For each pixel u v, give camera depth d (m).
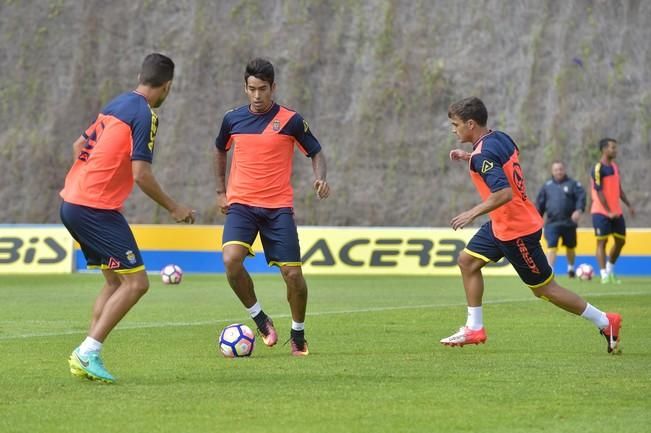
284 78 108.94
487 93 107.50
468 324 32.44
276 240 31.23
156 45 112.31
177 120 107.69
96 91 110.69
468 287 32.22
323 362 29.00
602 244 69.75
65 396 22.83
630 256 81.31
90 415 20.52
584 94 106.56
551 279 31.09
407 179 103.44
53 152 107.12
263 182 31.50
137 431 19.00
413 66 108.94
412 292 60.12
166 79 25.56
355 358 29.98
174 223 102.06
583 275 71.75
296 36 111.19
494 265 78.75
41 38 113.31
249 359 29.83
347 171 104.00
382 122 106.31
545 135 104.81
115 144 24.91
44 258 81.94
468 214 29.53
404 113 106.69
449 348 32.72
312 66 109.50
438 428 19.23
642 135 104.50
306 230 82.12
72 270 81.44
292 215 31.62
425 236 80.94
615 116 105.31
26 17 114.44
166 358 30.05
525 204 30.83
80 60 111.88
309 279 73.50
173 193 104.25
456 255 80.19
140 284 25.23
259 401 22.14
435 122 106.25
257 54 110.50
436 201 102.19
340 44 110.75
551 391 23.44
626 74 107.69
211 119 108.00
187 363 28.81
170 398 22.52
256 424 19.61
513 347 32.84
